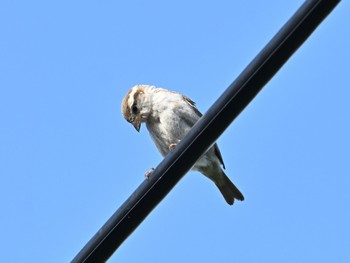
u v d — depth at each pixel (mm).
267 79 9344
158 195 10086
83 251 10148
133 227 10109
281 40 9086
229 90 9555
